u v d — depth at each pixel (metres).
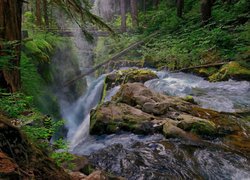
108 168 5.52
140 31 22.50
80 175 3.09
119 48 20.30
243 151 5.57
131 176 5.13
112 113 7.75
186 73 12.73
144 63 15.76
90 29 20.36
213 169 5.05
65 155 3.76
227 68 10.79
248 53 11.07
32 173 2.02
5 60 5.00
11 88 6.05
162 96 8.93
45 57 10.28
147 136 6.75
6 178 1.74
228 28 14.11
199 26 15.87
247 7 14.90
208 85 10.65
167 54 14.64
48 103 9.44
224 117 7.25
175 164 5.38
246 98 8.79
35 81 8.84
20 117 3.71
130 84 9.21
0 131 1.98
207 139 6.23
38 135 3.34
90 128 7.61
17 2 6.48
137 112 7.65
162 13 22.45
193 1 22.41
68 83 12.20
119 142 6.68
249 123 6.87
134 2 24.22
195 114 7.51
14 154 2.01
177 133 6.36
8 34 6.13
